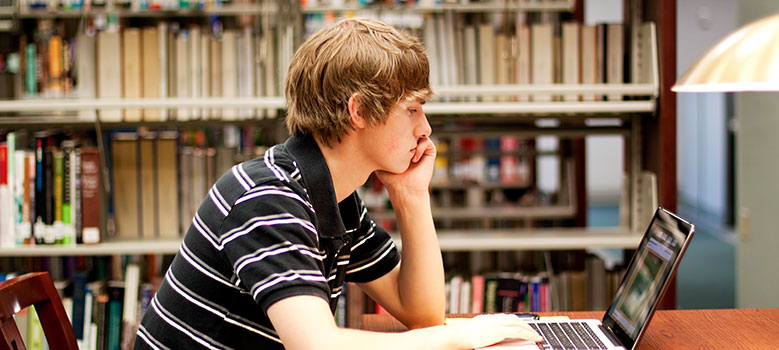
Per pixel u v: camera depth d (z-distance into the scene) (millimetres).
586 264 2484
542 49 2438
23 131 2584
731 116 7617
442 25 2422
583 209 3273
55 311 1333
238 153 2639
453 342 1093
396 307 1354
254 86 2475
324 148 1136
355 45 1083
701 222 8477
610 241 2369
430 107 2291
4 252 2316
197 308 1104
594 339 1244
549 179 10266
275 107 2271
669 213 1256
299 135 1151
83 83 2455
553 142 10234
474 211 3396
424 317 1335
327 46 1095
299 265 1017
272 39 2459
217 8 2928
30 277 1301
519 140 4719
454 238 2426
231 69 2469
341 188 1164
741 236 3893
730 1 10141
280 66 2445
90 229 2350
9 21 2945
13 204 2336
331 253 1152
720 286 5008
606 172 10641
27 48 2703
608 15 10250
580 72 2443
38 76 2705
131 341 2400
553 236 2447
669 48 2291
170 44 2467
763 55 1199
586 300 2488
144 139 2469
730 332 1347
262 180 1066
